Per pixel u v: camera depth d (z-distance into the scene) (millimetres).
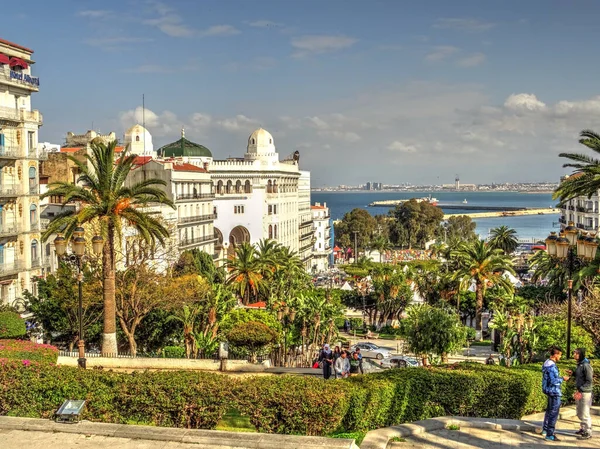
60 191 44094
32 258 62688
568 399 25203
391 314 100062
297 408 21453
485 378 24312
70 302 53625
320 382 22844
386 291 99562
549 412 20781
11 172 60531
